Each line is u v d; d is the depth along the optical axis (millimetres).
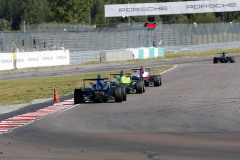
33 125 51531
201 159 31344
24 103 76812
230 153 33250
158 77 92812
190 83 96875
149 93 79812
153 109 60250
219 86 87938
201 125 47562
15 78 136750
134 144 38094
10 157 33938
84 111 61031
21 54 169125
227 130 44406
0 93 98875
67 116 57344
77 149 36500
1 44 196750
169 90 83812
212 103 64000
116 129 46656
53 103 72625
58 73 151125
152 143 38344
